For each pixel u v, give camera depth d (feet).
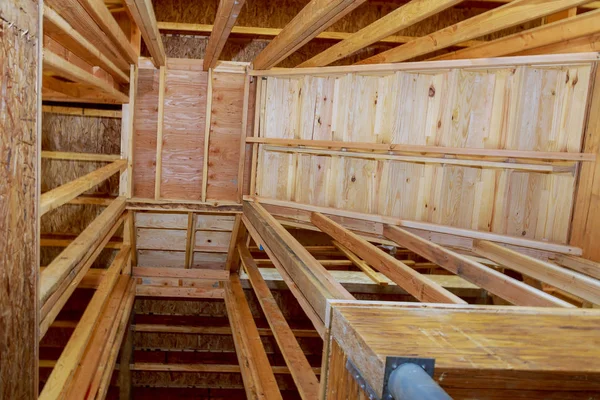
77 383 7.55
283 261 7.39
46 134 13.58
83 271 7.12
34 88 4.26
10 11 3.63
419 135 10.46
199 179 13.37
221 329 16.11
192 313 16.98
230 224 14.15
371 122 11.04
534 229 9.45
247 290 16.15
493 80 9.52
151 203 12.84
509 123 9.23
